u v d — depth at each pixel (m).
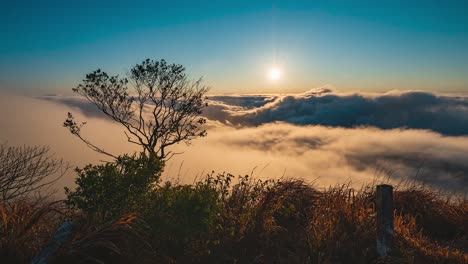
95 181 5.04
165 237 5.09
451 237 7.31
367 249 5.62
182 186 5.82
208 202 5.38
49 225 4.95
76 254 4.35
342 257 5.64
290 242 6.06
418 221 7.82
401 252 5.68
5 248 4.29
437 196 8.30
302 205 7.34
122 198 5.08
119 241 4.68
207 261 5.13
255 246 5.73
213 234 5.53
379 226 5.66
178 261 4.99
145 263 4.70
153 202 5.23
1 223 4.71
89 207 4.98
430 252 5.82
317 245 5.75
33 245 4.53
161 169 5.62
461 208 7.99
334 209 6.96
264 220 6.25
